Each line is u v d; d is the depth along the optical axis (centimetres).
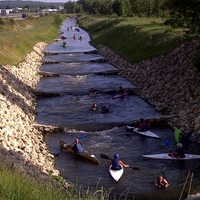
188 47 3669
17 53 5434
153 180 1873
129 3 10750
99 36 8438
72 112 3092
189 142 2316
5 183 824
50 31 10588
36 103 3419
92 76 4644
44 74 4747
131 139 2461
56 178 1794
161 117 2764
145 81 3897
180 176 1906
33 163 1881
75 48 7531
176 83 3288
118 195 1728
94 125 2747
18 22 9388
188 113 2670
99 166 2055
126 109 3158
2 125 2192
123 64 5025
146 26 5975
